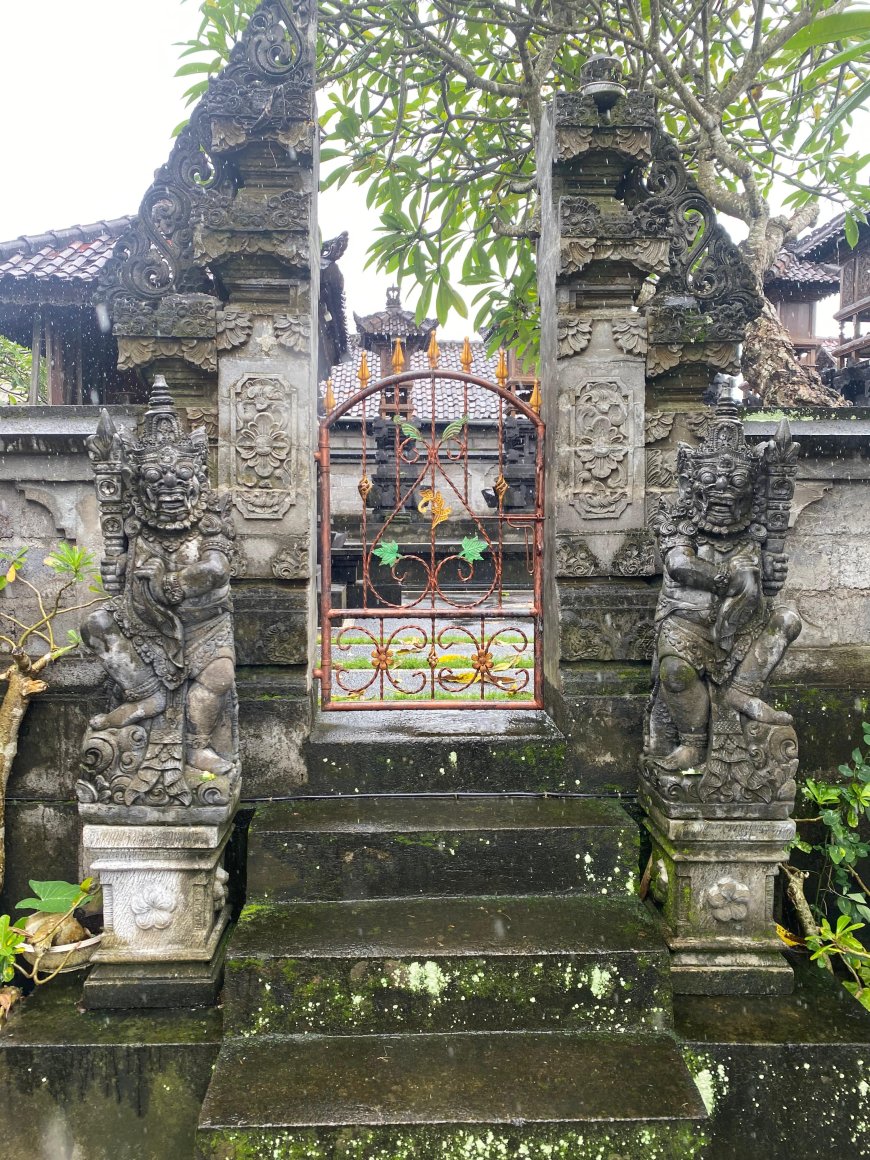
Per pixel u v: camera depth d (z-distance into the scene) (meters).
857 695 3.81
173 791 2.86
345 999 2.71
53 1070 2.66
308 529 3.54
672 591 3.10
